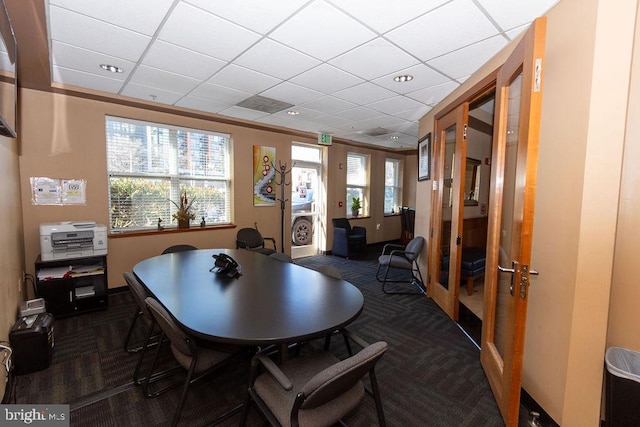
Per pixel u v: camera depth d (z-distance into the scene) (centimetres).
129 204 397
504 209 219
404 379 218
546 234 179
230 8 189
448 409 188
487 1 177
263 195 529
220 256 257
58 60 265
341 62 266
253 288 206
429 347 265
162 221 427
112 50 246
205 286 210
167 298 186
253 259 296
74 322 302
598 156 152
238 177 494
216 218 484
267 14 195
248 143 502
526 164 150
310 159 620
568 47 166
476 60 259
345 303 180
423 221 430
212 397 195
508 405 163
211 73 294
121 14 195
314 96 362
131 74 298
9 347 197
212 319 156
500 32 212
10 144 263
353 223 698
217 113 447
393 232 812
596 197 154
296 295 193
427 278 405
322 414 128
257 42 232
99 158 362
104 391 199
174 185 434
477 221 482
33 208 323
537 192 187
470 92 287
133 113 384
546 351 178
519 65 171
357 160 715
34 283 319
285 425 122
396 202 826
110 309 335
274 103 392
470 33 214
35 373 217
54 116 332
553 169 175
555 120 174
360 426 173
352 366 115
